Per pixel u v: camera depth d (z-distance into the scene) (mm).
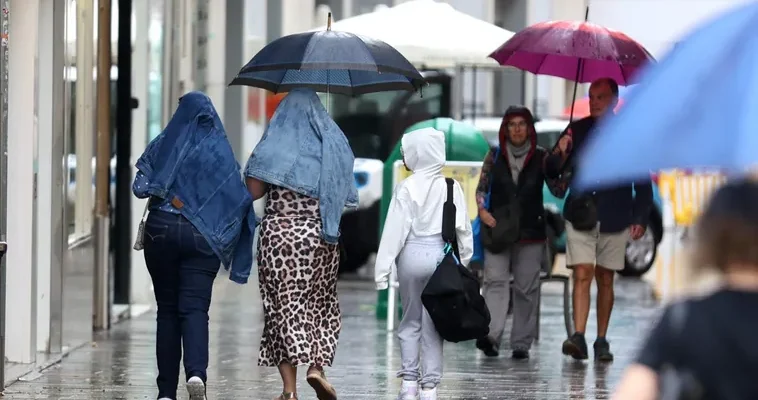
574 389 24391
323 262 20500
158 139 20344
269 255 20344
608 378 25812
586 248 27688
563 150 27484
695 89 7965
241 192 20234
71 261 27703
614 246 27766
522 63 30500
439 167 21719
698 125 7867
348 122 50125
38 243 26391
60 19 25875
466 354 29344
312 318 20531
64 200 26688
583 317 27812
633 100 8242
